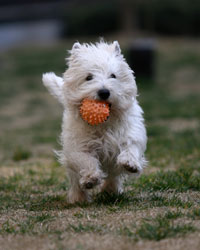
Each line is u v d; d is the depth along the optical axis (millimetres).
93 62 8664
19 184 11289
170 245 6441
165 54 43469
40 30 56562
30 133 20000
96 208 8555
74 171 9148
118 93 8438
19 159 14742
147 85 31938
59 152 10375
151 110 22734
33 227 7527
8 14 56812
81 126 8836
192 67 38562
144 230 6879
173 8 53250
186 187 9656
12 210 8914
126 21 50219
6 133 20344
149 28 52844
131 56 33000
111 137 8734
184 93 29297
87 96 8453
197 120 19859
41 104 28484
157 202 8594
